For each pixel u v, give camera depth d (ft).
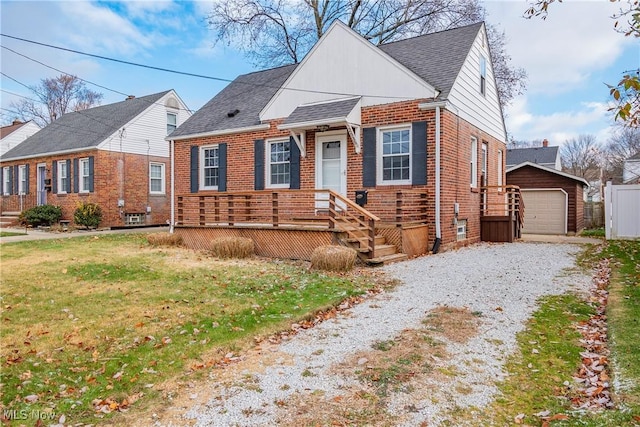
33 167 74.49
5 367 12.75
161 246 38.40
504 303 18.37
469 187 38.93
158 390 11.23
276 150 41.78
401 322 16.17
